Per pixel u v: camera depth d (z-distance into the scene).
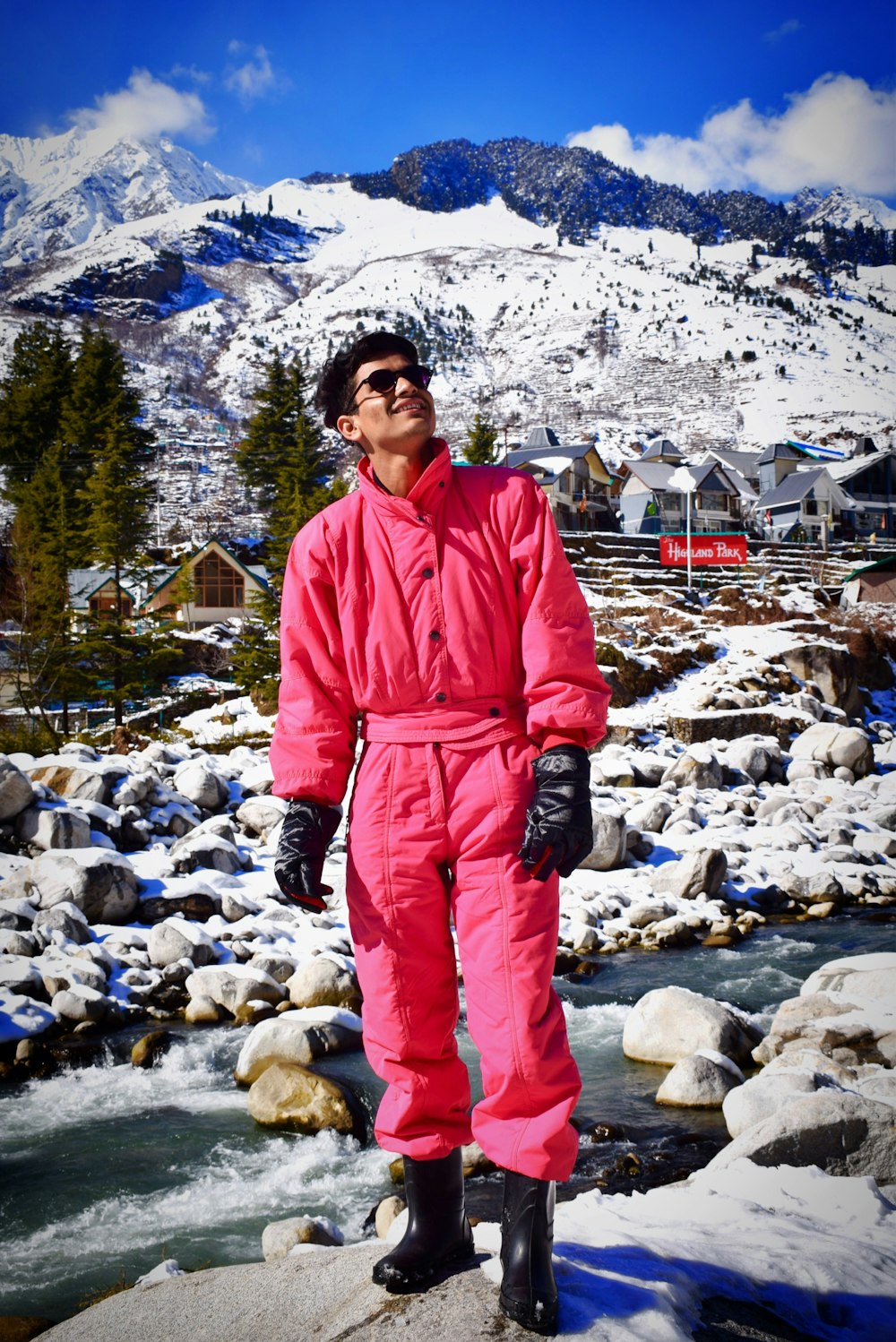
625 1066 7.47
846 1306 2.25
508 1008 1.90
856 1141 3.73
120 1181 5.96
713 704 25.25
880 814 17.42
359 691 2.12
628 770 19.58
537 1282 1.85
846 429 149.88
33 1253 5.16
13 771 12.00
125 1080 7.63
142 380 194.12
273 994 9.27
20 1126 6.81
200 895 11.31
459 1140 2.07
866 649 32.69
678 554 40.72
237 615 43.09
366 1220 5.12
